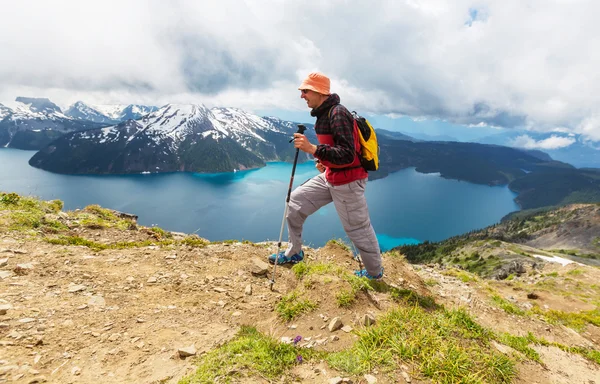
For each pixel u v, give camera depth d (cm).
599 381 513
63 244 680
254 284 611
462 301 824
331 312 455
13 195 914
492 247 17688
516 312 871
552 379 437
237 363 342
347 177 530
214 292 563
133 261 644
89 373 338
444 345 392
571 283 2381
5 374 314
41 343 369
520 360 450
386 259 833
